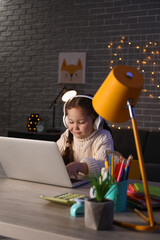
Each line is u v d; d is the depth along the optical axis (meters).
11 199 1.17
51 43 5.31
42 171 1.39
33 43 5.45
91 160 1.51
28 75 5.50
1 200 1.15
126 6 4.79
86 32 5.05
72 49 5.15
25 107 5.53
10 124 5.65
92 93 5.02
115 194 1.04
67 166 1.43
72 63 5.12
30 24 5.48
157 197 1.13
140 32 4.70
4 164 1.51
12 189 1.32
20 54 5.56
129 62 4.76
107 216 0.87
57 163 1.31
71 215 0.99
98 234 0.84
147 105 4.65
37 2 5.42
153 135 4.04
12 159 1.45
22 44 5.54
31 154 1.37
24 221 0.92
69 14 5.18
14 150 1.41
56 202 1.12
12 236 0.90
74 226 0.89
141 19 4.69
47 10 5.34
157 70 4.59
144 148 4.03
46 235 0.84
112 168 1.08
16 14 5.59
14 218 0.95
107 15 4.91
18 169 1.47
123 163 1.07
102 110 0.96
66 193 1.21
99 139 1.78
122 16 4.81
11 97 5.64
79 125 1.71
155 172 3.34
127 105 0.92
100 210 0.86
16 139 1.38
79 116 1.67
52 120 5.30
